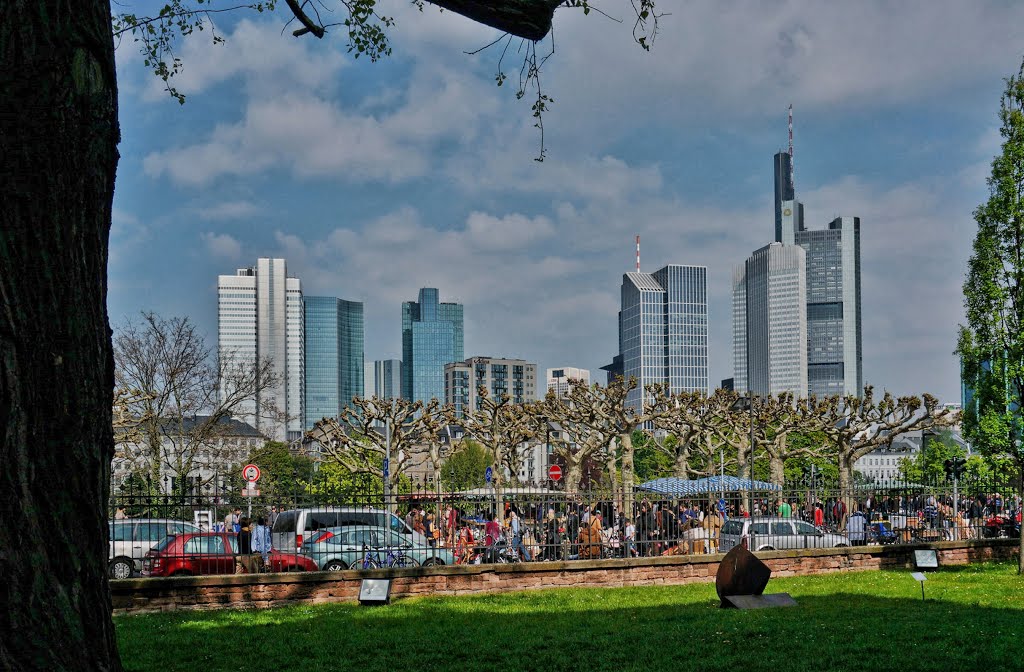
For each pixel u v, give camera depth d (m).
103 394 6.06
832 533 26.64
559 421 55.56
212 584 18.33
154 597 17.94
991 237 23.50
